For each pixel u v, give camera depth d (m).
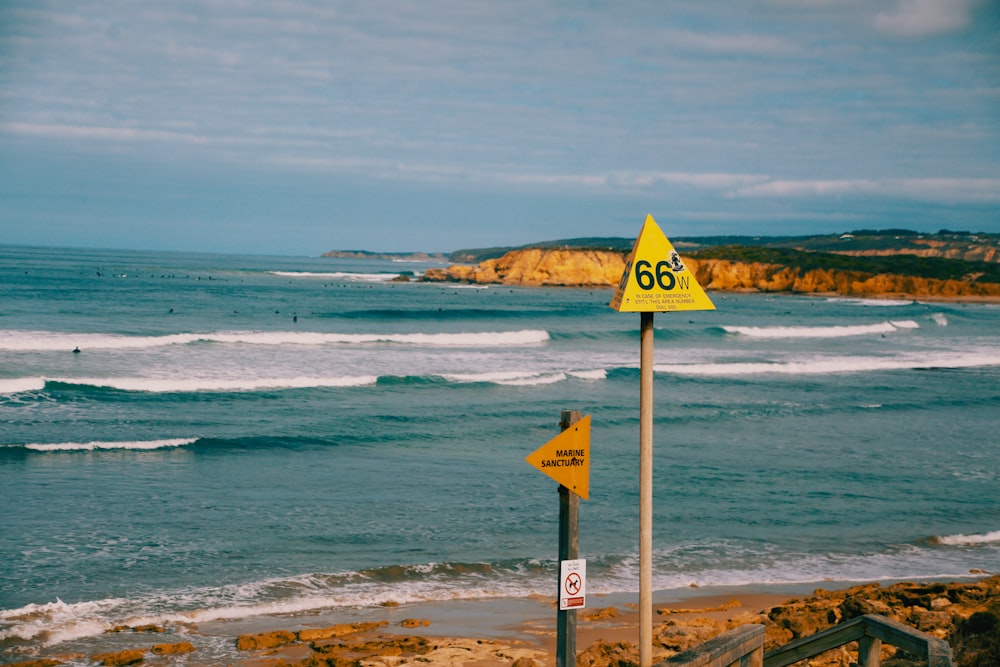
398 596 14.38
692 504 20.52
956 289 145.38
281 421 29.09
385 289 130.38
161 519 18.05
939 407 36.25
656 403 35.19
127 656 11.38
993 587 12.85
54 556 15.53
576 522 5.54
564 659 5.56
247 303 87.19
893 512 20.28
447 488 21.36
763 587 15.23
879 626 5.45
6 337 46.38
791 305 120.56
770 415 33.22
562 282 156.50
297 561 15.83
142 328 56.59
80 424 27.42
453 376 38.97
